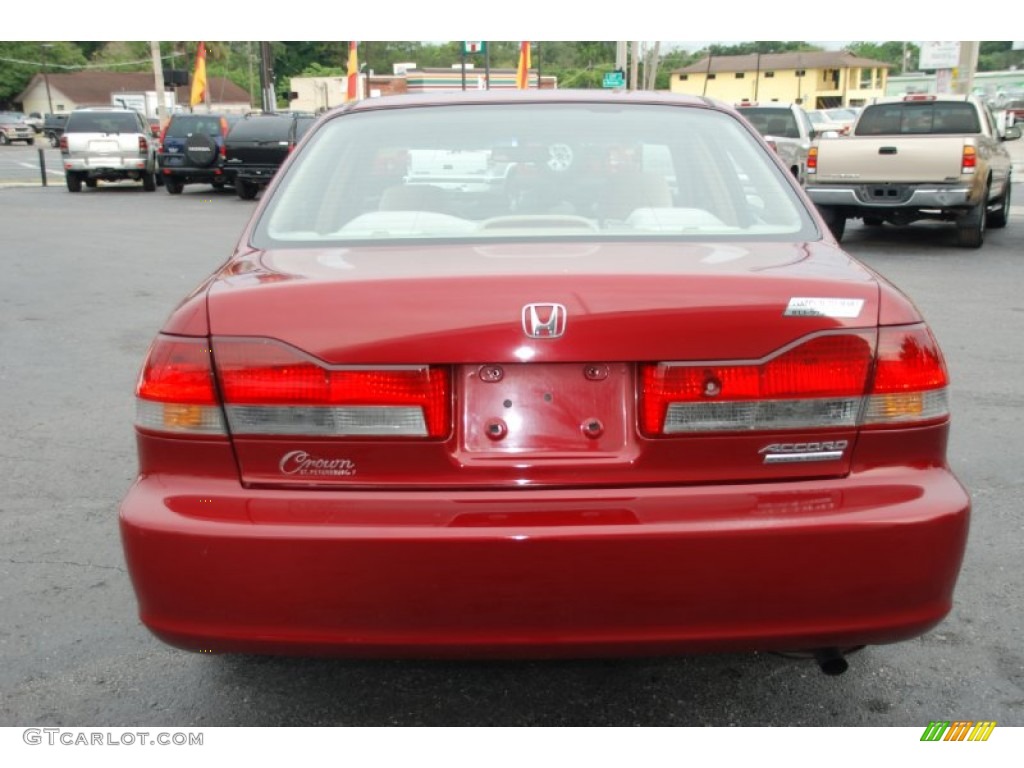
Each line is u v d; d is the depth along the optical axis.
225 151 22.86
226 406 2.41
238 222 17.70
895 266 11.73
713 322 2.38
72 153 24.75
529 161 3.29
